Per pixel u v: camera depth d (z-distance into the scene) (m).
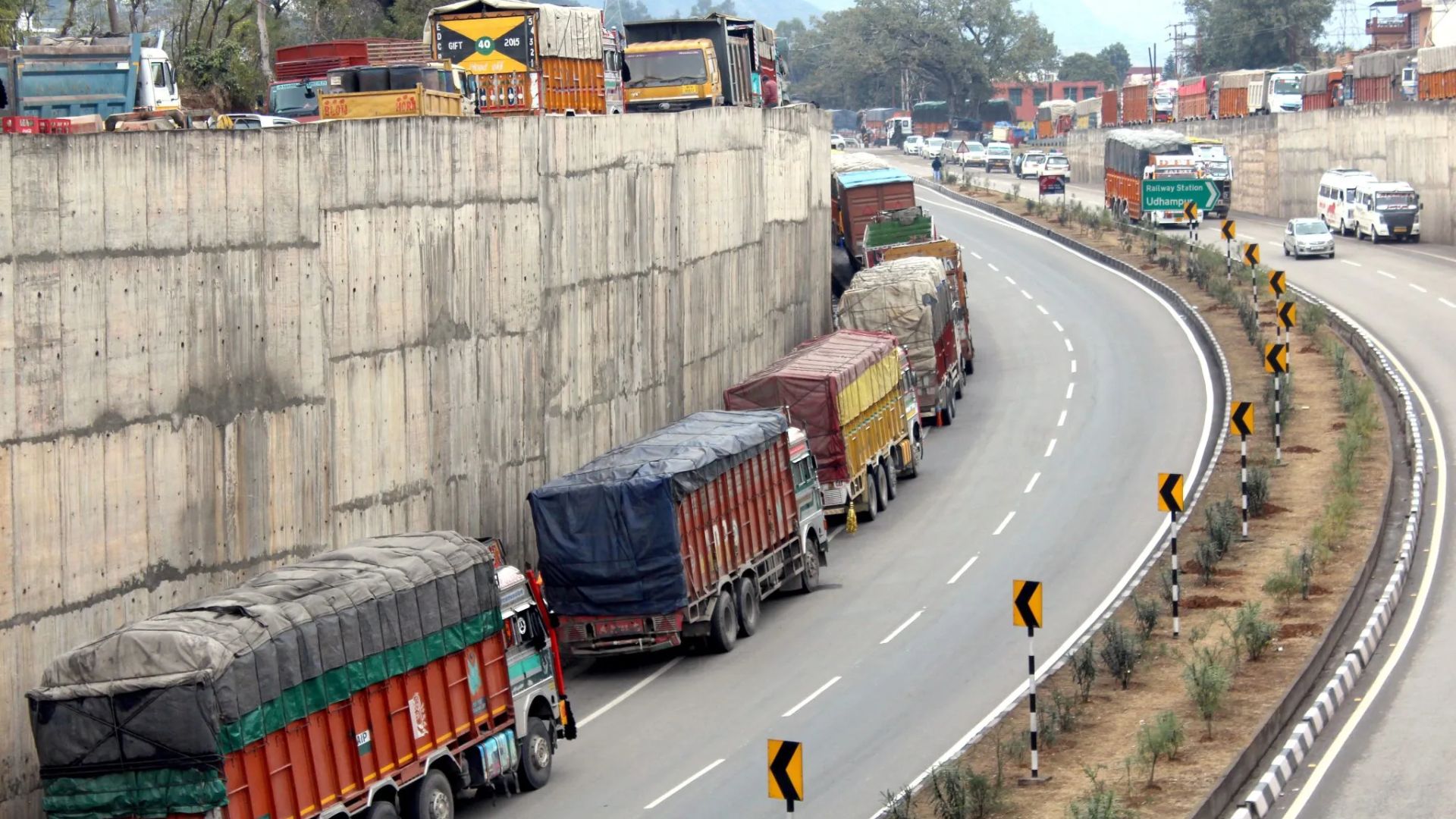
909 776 20.89
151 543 20.27
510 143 28.55
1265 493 34.16
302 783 17.09
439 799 19.27
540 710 22.08
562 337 30.84
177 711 15.97
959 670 25.70
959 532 35.25
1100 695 23.64
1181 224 88.44
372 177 24.53
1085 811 18.00
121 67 27.50
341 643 17.78
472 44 37.12
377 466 24.83
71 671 16.30
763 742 22.94
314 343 23.25
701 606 27.16
